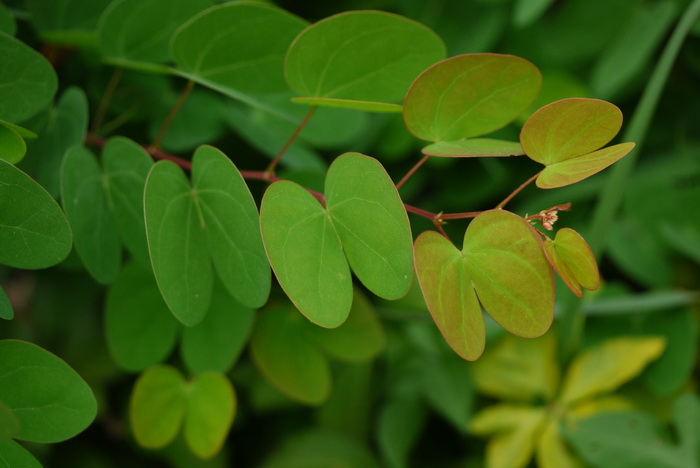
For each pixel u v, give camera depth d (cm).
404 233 52
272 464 69
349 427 70
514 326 53
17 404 53
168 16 59
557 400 68
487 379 69
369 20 55
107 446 69
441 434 72
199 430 60
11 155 54
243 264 55
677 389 67
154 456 68
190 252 55
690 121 75
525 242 52
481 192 72
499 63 53
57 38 59
